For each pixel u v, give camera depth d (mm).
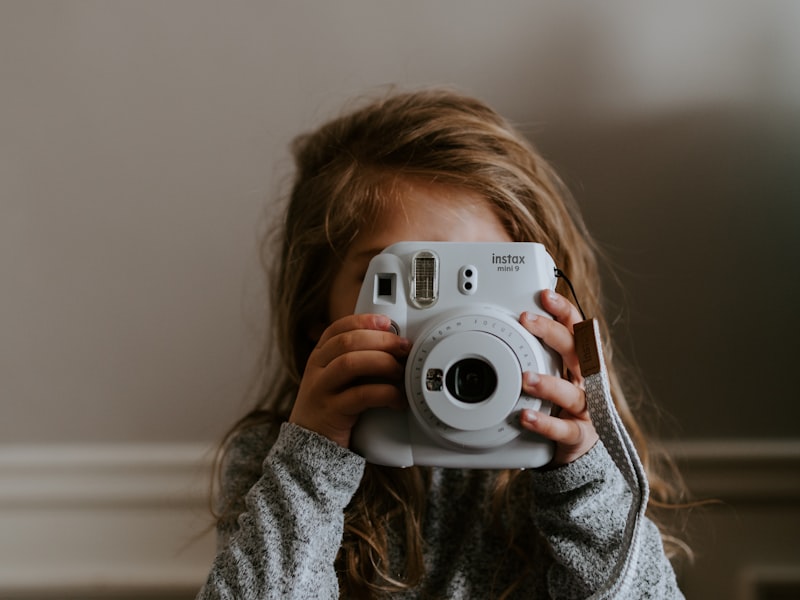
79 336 1010
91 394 1016
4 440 1028
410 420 566
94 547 1014
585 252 870
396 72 943
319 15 940
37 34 959
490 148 759
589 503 613
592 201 939
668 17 910
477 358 543
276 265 932
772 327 955
